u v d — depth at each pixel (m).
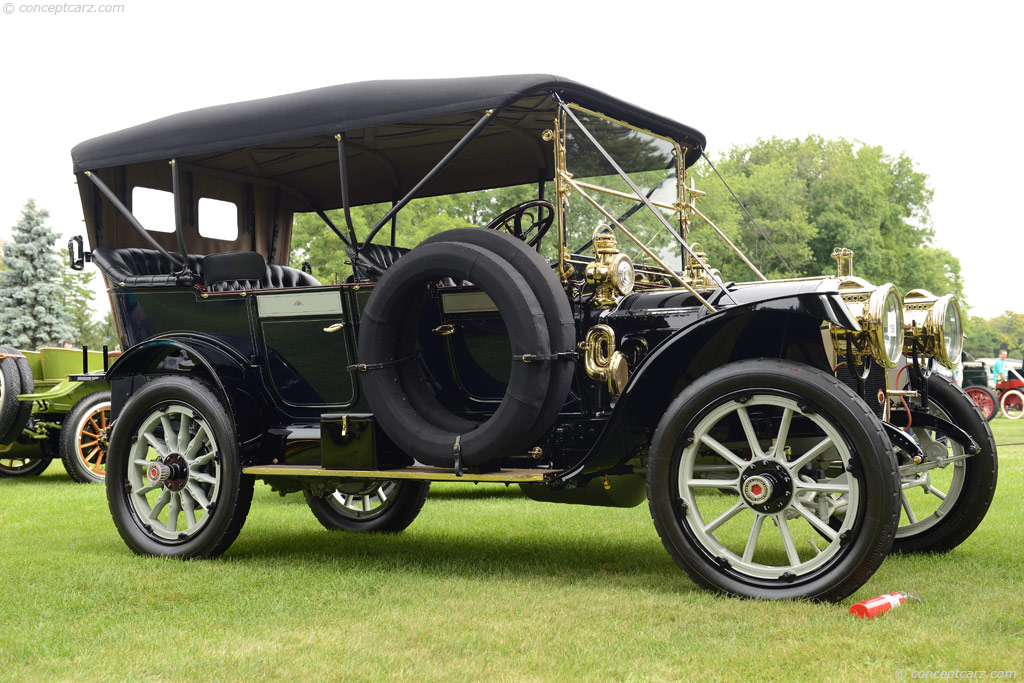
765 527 4.81
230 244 5.36
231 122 4.23
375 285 3.79
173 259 4.98
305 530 5.10
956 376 10.99
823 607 2.99
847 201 37.53
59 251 39.62
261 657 2.61
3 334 37.66
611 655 2.58
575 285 3.76
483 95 3.71
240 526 4.18
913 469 3.57
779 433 3.16
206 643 2.77
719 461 3.82
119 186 4.80
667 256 4.47
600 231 3.90
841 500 3.25
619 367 3.53
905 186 43.12
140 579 3.70
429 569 3.86
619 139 4.16
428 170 4.92
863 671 2.40
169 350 4.50
